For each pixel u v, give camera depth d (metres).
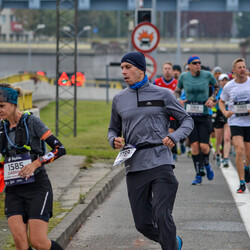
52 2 132.62
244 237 17.89
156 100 14.55
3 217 19.14
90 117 70.00
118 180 28.97
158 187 14.12
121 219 20.42
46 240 12.80
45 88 108.25
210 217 20.58
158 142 14.46
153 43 39.34
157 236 14.64
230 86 25.09
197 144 27.27
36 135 13.15
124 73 14.61
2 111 12.95
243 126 25.08
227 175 30.42
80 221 19.53
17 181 12.84
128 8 137.88
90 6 138.62
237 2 141.25
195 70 26.73
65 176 26.95
